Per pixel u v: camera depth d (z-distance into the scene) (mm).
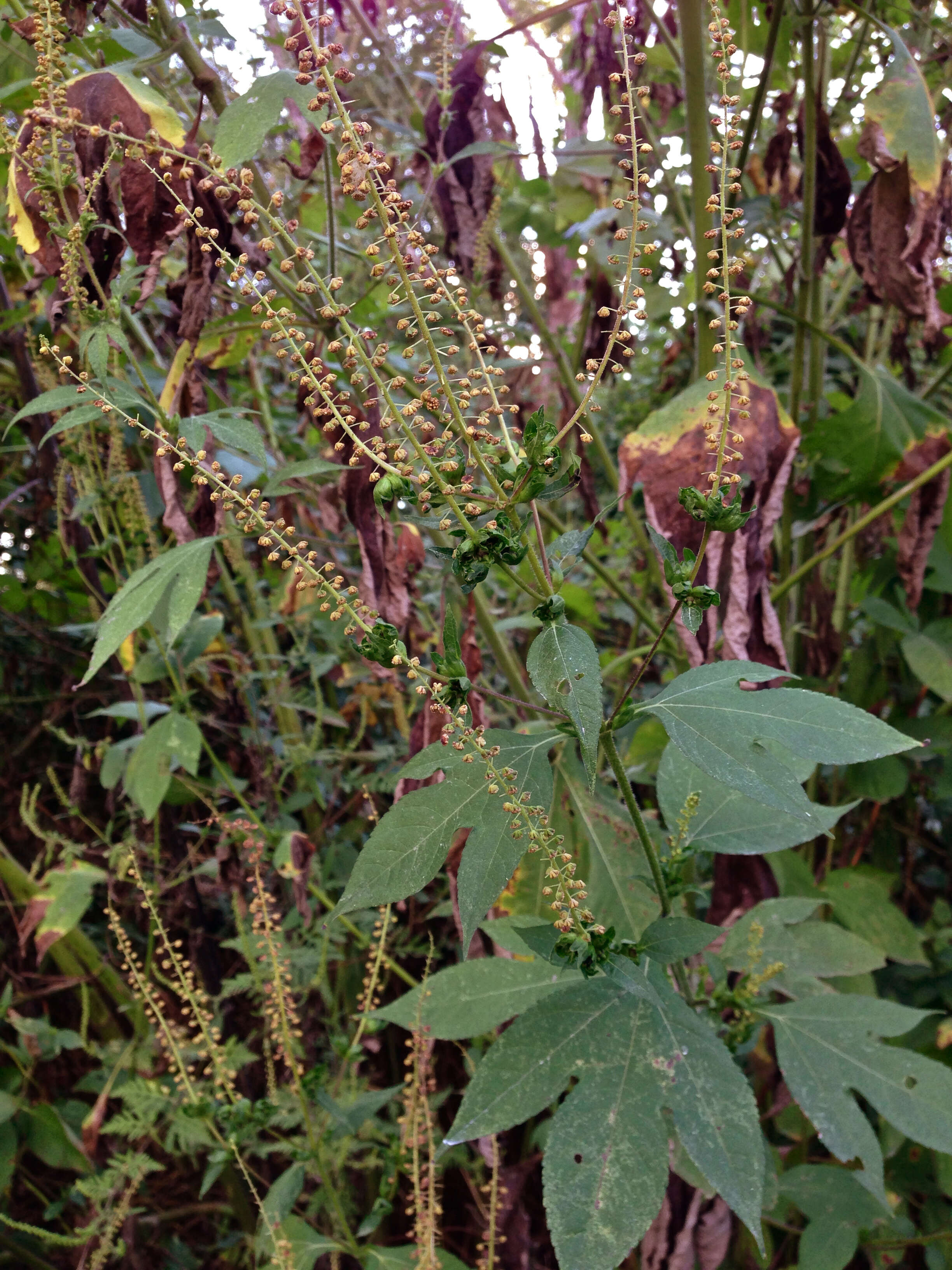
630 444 646
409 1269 577
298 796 866
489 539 372
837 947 583
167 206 536
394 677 757
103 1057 837
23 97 652
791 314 766
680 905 625
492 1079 420
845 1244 618
